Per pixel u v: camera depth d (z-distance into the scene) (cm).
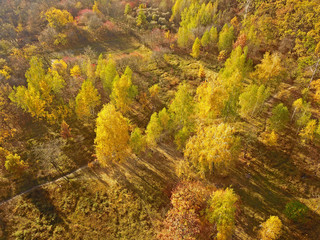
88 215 4553
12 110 6831
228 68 6444
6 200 4869
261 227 4088
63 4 12512
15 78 7862
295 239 3903
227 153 4200
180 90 5116
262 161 5053
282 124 5106
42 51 9875
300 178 4659
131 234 4259
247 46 7694
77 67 7669
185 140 5194
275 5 8788
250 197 4547
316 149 5019
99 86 7994
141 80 8175
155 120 5159
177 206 4038
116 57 9562
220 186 4725
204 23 10094
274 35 8169
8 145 6075
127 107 6819
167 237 3862
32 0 12381
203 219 3919
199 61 8931
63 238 4244
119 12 13050
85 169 5488
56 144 5975
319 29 6850
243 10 10156
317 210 4128
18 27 10781
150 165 5428
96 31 11319
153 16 11856
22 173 5297
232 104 5319
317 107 5944
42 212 4638
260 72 6644
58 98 7238
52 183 5153
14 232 4334
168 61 9156
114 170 5397
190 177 4938
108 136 4575
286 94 6562
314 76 6456
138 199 4756
